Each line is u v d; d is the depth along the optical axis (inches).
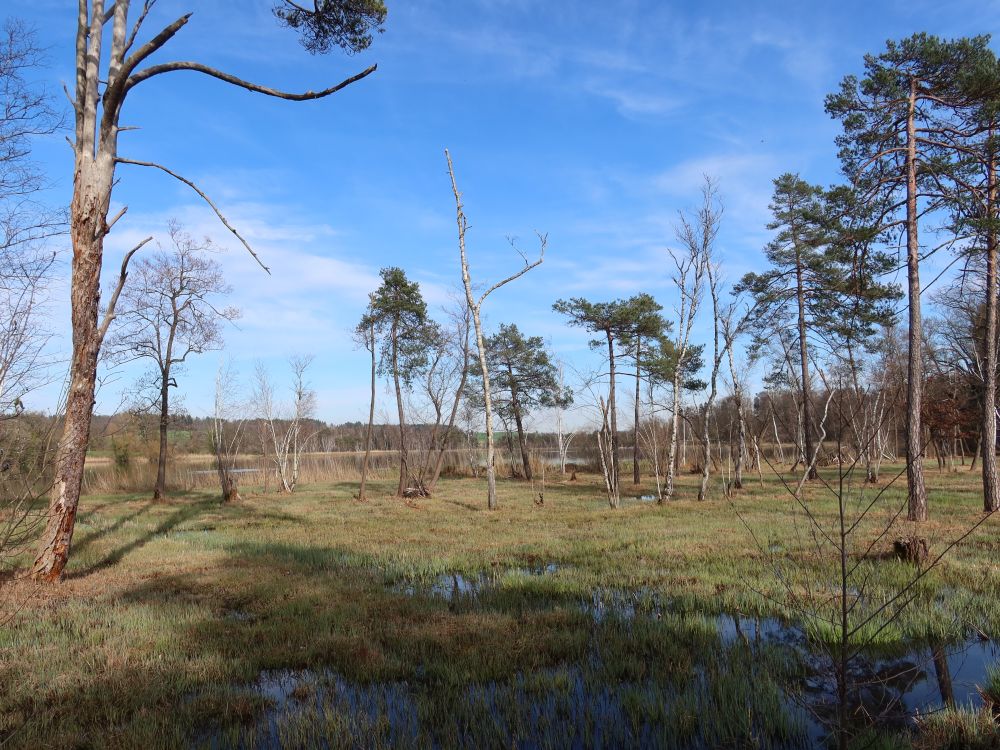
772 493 888.9
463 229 839.7
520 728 187.2
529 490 1127.6
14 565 398.6
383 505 868.6
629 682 223.0
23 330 287.7
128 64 362.3
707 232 819.4
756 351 1016.2
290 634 273.1
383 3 348.5
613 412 1154.0
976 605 291.3
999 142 551.2
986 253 644.1
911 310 560.7
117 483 1188.5
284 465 1155.9
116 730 183.6
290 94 346.3
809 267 988.6
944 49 550.0
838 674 162.4
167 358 911.0
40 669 230.4
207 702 205.3
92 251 375.6
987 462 615.8
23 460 309.1
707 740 181.9
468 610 313.3
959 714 184.7
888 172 600.7
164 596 340.8
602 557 443.8
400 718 196.7
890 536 473.7
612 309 1148.5
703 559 421.1
